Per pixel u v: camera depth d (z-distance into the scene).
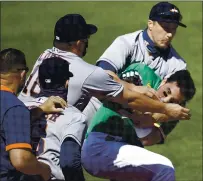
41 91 18.61
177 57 21.44
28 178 17.45
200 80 38.91
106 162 19.31
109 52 20.53
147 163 19.00
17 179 17.33
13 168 17.19
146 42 20.77
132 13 49.12
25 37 45.47
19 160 16.50
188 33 46.09
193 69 40.69
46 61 18.50
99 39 45.03
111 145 19.44
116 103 20.06
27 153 16.61
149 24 20.80
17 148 16.55
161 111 19.42
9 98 16.98
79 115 18.14
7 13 49.41
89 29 19.27
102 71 18.58
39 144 17.84
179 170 28.42
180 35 45.81
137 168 19.08
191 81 20.62
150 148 30.77
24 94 18.88
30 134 17.08
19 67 17.42
